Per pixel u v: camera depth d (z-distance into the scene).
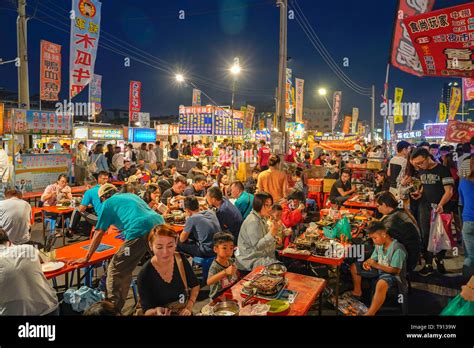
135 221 4.26
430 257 5.88
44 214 7.45
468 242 4.64
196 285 3.14
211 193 5.77
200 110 21.61
